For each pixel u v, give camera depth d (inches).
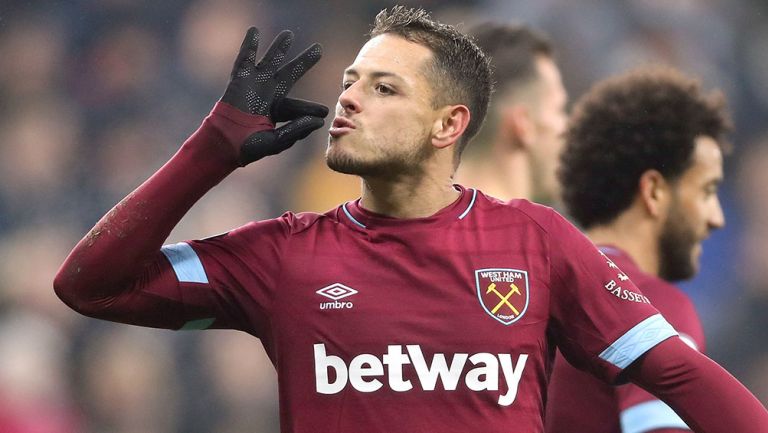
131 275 413.7
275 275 423.5
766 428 414.0
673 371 419.8
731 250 1341.0
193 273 424.5
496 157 660.7
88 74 1454.2
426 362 409.4
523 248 426.0
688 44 1453.0
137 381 1136.8
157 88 1434.5
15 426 960.9
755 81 1485.0
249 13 1464.1
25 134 1403.8
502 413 409.4
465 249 422.9
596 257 431.5
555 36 1384.1
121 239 410.6
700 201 557.3
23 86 1459.2
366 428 406.6
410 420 405.7
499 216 432.5
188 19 1467.8
